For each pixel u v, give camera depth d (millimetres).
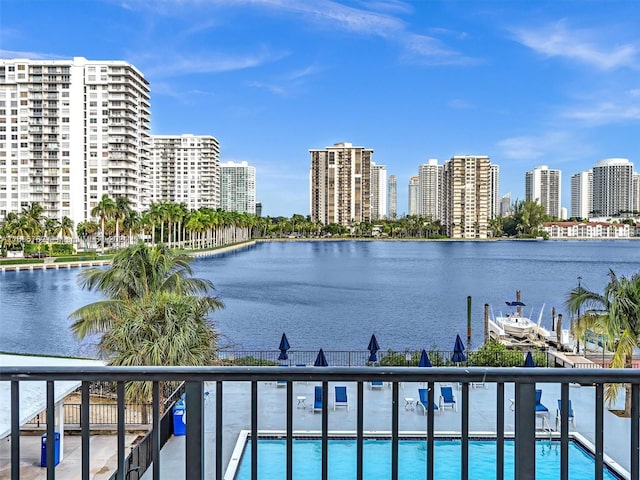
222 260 113188
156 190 198375
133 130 141250
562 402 2186
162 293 17797
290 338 36312
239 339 35938
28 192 133375
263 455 13039
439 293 61094
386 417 15633
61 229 107750
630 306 16938
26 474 12133
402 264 103625
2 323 40969
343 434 13969
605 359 28328
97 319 18828
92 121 136125
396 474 2195
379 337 37125
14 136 132875
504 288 66375
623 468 11898
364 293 60344
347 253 142875
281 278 76250
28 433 14641
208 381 2168
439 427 14766
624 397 17312
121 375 2145
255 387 2186
